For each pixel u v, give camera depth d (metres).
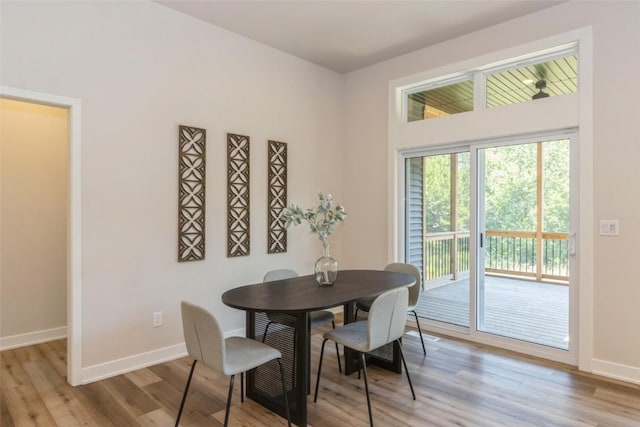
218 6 3.18
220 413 2.39
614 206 2.85
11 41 2.47
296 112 4.22
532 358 3.23
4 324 3.54
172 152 3.24
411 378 2.85
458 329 3.79
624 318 2.81
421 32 3.61
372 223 4.46
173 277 3.25
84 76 2.77
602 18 2.88
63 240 3.87
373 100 4.43
